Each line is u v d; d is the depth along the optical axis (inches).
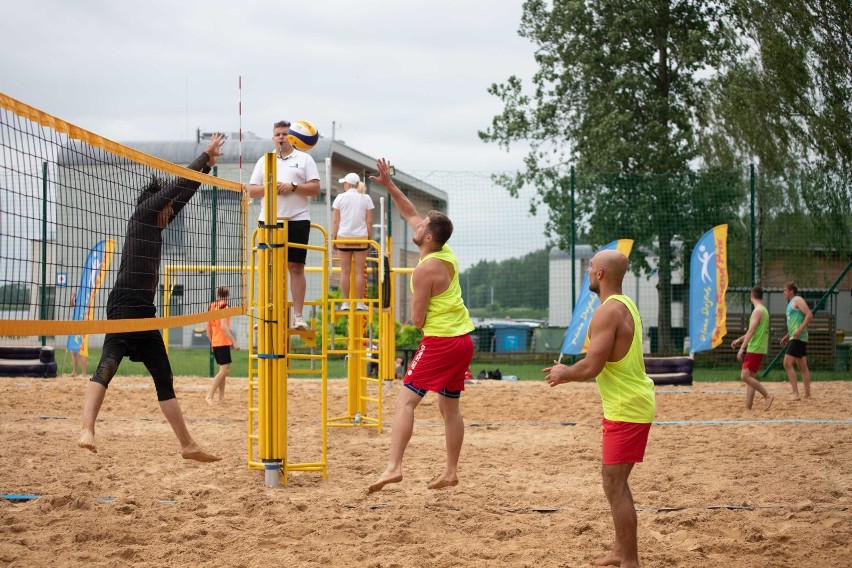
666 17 1002.1
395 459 238.8
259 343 275.6
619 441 177.2
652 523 231.8
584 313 634.8
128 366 776.3
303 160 324.8
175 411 260.4
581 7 980.6
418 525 224.8
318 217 956.6
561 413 476.1
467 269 834.2
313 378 681.0
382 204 398.3
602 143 973.2
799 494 268.4
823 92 893.2
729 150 945.5
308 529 216.1
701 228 815.7
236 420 427.2
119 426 400.5
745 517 238.8
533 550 201.8
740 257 824.3
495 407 499.2
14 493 251.9
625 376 177.9
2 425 397.4
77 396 505.4
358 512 238.1
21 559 186.5
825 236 802.8
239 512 235.1
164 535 207.6
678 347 831.1
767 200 806.5
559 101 1033.5
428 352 243.8
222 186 280.4
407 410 242.4
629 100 1002.1
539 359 861.2
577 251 822.5
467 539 213.8
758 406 510.3
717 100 948.6
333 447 353.4
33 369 618.2
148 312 251.6
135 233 252.1
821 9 886.4
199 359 909.2
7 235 227.0
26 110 200.2
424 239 253.6
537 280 826.2
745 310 844.6
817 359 782.5
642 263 847.7
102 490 259.6
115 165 239.8
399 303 992.9
